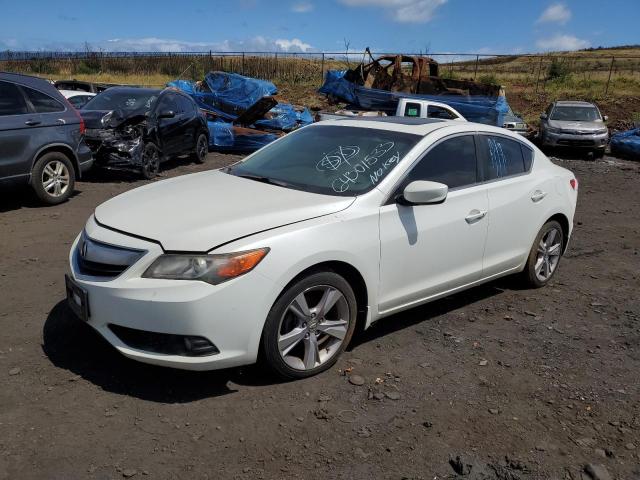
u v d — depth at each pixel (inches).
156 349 127.8
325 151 175.5
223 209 141.8
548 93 1184.2
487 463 114.4
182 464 110.3
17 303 181.9
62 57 1446.9
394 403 134.6
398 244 154.7
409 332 175.0
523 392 142.9
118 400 130.0
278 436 120.2
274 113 646.5
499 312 195.2
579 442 123.0
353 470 110.8
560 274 241.1
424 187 151.6
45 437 116.0
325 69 1344.7
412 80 788.6
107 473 106.8
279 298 133.0
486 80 1280.8
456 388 143.2
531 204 199.3
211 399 132.2
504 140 197.6
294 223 137.3
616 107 1047.6
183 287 123.3
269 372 139.2
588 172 586.6
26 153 302.5
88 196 353.4
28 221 286.8
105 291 128.3
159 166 442.6
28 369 141.3
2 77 298.0
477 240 179.3
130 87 462.9
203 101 693.9
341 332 147.0
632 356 166.2
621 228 338.6
